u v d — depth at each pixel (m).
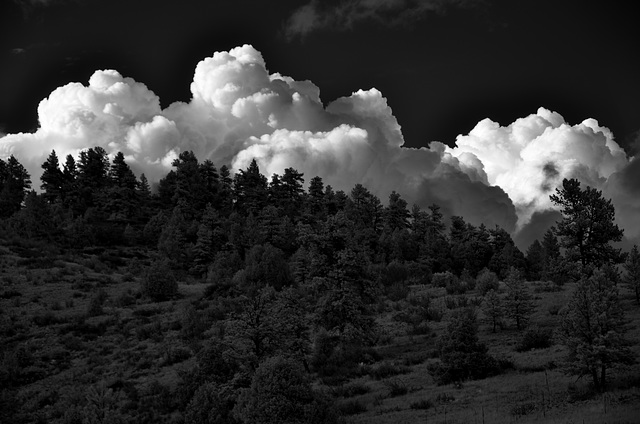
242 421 25.20
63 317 55.66
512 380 29.75
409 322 50.50
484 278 59.66
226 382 29.39
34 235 90.44
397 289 64.69
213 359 31.88
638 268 45.62
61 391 39.41
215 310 56.22
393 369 36.06
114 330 52.91
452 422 23.95
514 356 35.44
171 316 56.72
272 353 31.62
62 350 47.44
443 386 31.19
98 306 57.47
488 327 45.22
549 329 40.41
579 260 50.38
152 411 32.81
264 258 69.19
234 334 31.70
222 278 70.19
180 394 31.34
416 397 29.53
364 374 36.91
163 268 66.75
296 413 23.16
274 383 23.41
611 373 26.41
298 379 24.00
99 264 81.81
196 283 76.25
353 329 42.59
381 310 56.91
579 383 27.16
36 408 36.84
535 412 23.70
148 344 48.72
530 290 59.16
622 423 19.70
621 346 25.50
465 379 31.77
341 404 29.09
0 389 39.94
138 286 70.25
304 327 39.78
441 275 73.44
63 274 71.69
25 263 74.19
